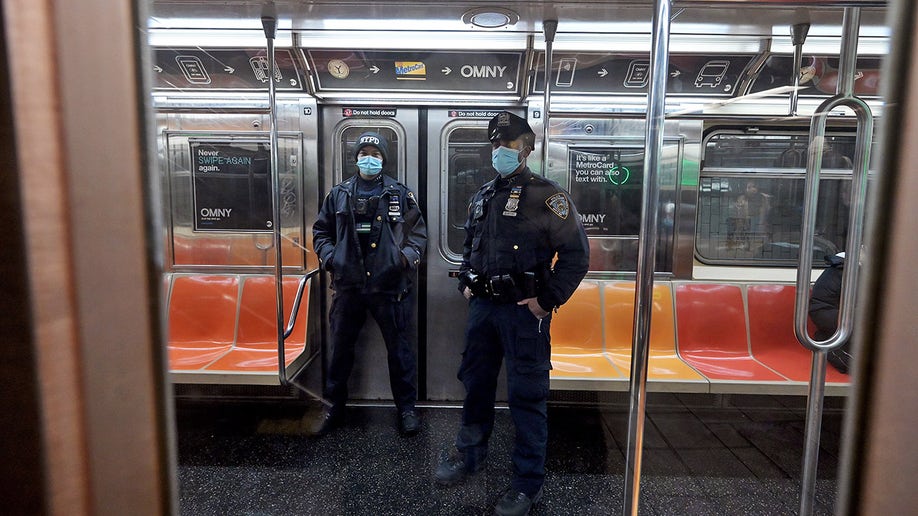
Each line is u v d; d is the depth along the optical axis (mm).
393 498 2436
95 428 402
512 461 2578
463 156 3354
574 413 3090
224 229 3305
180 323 3252
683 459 2787
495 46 2924
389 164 3379
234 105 3180
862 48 2387
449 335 3473
